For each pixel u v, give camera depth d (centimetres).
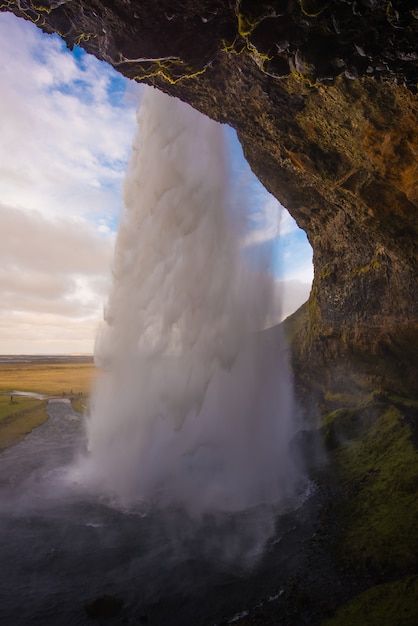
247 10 544
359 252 2319
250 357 2739
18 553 1315
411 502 1320
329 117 1002
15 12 736
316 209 2325
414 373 2195
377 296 2227
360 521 1372
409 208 1252
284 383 2992
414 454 1571
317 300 2903
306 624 980
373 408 2180
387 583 1028
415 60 574
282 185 2200
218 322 2525
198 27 651
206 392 2623
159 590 1137
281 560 1269
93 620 1020
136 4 618
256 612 1038
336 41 562
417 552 1109
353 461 1844
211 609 1060
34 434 2898
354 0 486
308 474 1911
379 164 1046
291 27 554
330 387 2805
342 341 2603
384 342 2286
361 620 919
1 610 1045
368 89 829
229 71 956
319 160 1237
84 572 1223
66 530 1469
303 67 594
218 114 1213
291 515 1564
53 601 1088
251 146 1870
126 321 2469
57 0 619
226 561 1280
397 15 486
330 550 1277
